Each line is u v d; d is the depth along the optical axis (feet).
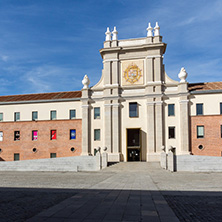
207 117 125.49
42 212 31.50
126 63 138.10
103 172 97.40
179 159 99.30
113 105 134.21
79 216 29.48
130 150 134.31
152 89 131.54
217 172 94.79
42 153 140.67
